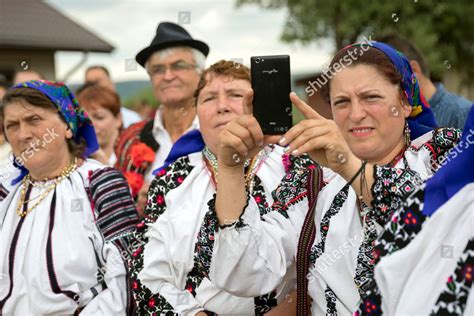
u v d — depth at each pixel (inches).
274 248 79.1
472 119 65.5
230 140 70.1
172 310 88.5
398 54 78.6
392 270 63.6
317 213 81.5
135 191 137.9
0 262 99.3
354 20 427.5
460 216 63.8
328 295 76.8
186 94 147.3
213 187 95.4
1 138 180.9
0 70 478.6
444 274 62.2
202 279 88.9
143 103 404.8
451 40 456.8
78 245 98.7
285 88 71.5
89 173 106.7
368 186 71.0
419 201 65.1
